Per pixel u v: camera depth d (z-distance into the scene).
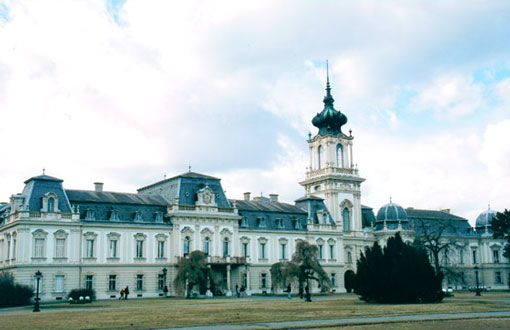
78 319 48.25
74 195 102.19
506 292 114.50
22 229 93.06
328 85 144.50
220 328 39.06
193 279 97.06
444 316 47.72
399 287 70.75
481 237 157.88
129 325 42.03
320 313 52.41
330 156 138.25
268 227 120.06
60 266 95.38
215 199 114.25
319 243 126.31
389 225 143.62
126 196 109.19
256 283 116.06
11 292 81.69
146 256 104.69
